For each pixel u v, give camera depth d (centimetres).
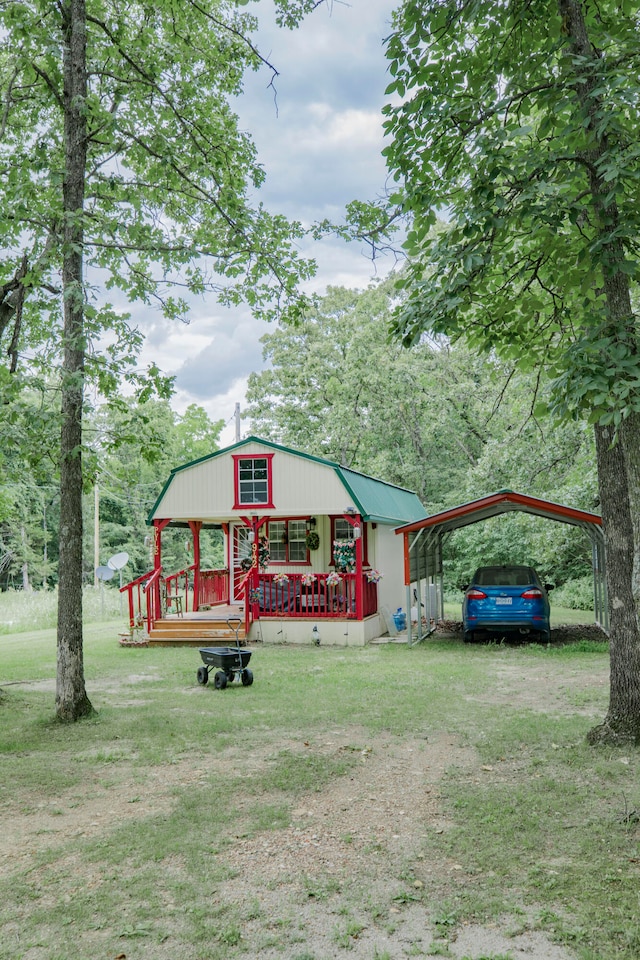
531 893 425
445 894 428
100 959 366
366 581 1858
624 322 618
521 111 704
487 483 2205
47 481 1092
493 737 783
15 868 482
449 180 723
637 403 561
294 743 797
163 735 846
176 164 1135
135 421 1012
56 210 1044
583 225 729
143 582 1897
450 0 686
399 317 725
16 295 1124
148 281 1113
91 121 1039
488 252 670
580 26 673
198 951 371
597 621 1866
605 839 497
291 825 546
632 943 366
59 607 956
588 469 1745
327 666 1366
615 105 610
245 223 1145
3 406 878
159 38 1205
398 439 3697
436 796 604
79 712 940
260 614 1808
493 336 829
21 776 696
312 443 3703
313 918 404
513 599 1545
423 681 1158
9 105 1033
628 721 717
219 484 1850
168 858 491
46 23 1051
